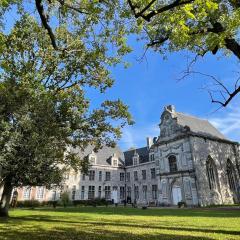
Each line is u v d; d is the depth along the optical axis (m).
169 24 8.79
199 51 11.08
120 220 18.56
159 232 11.86
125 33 11.52
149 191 61.62
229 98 10.02
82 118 21.97
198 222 16.17
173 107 52.12
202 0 6.82
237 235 10.71
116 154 71.38
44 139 18.67
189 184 44.62
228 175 49.78
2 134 17.62
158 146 52.31
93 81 20.41
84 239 10.19
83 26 12.76
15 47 15.85
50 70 18.64
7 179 20.33
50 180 20.59
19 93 17.53
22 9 11.27
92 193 62.78
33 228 13.74
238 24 8.39
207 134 50.31
